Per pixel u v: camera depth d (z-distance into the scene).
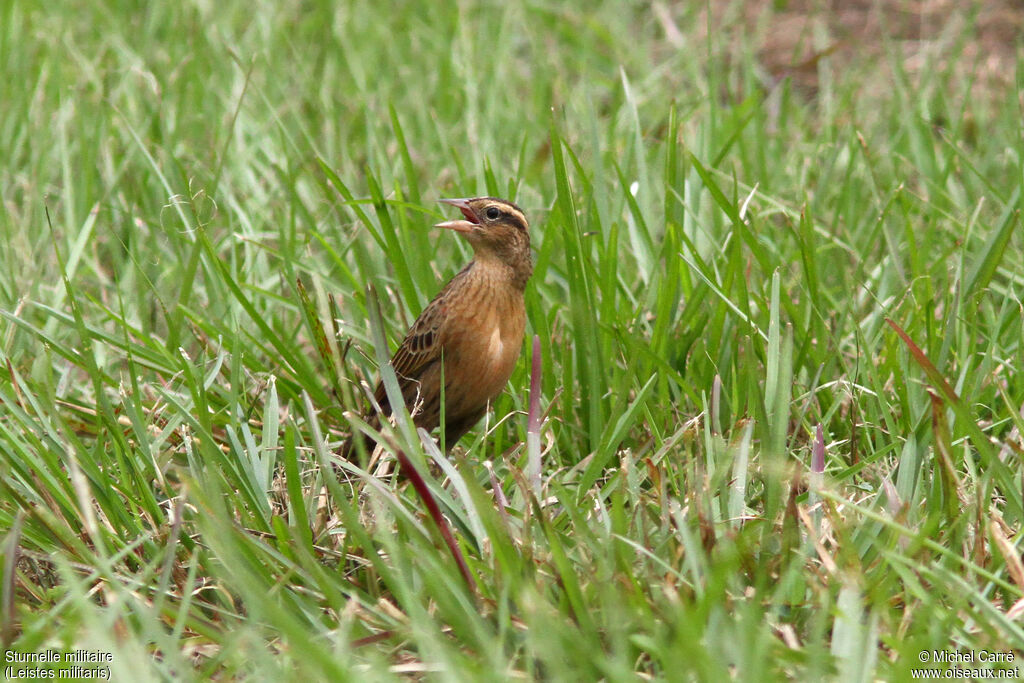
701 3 21.36
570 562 7.00
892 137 15.19
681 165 11.42
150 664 6.14
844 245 11.32
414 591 6.99
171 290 11.75
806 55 19.22
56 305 10.76
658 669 6.33
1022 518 7.39
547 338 9.66
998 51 18.64
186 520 7.84
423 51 18.45
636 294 11.16
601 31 19.02
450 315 8.85
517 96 17.25
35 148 13.80
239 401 9.62
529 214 12.41
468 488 6.98
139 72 14.91
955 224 11.66
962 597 6.57
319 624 6.68
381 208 9.91
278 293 11.86
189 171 13.55
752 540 7.08
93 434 9.45
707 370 9.82
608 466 8.93
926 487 8.19
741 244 9.96
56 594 7.23
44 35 17.41
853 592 6.38
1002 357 9.71
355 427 7.51
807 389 9.70
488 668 6.16
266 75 16.09
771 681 5.80
